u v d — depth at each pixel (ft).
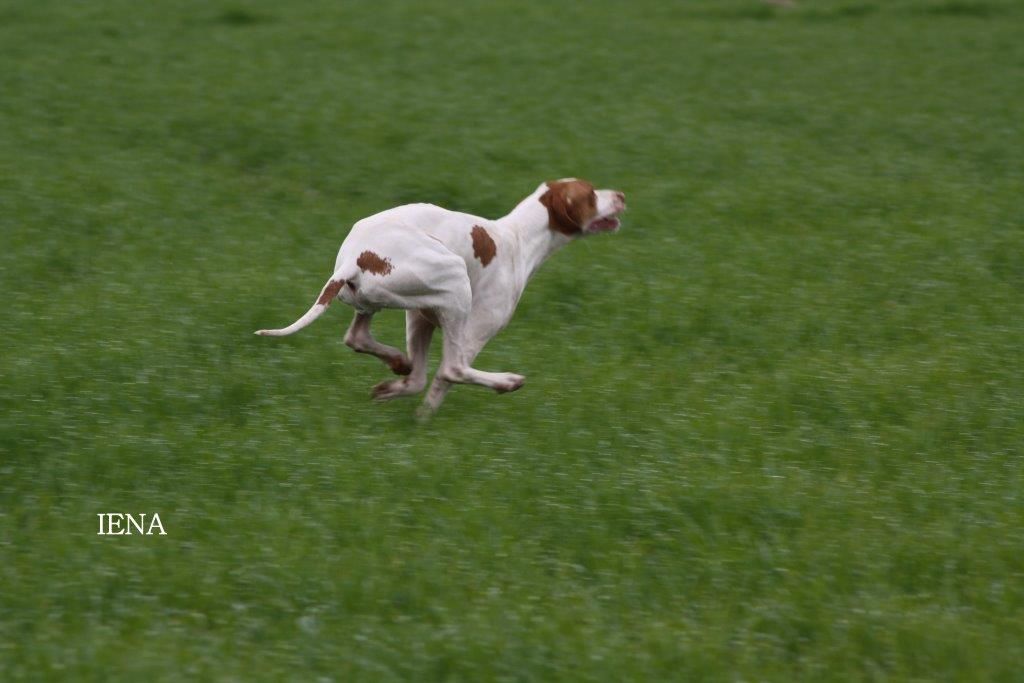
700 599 28.07
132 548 28.45
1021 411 38.81
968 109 81.92
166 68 87.20
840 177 68.44
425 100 81.92
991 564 29.45
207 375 39.65
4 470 32.14
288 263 53.62
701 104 82.94
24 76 82.53
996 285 51.96
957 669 25.67
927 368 42.45
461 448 34.55
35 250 53.11
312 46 95.25
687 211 63.00
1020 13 110.01
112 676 24.06
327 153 71.00
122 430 34.73
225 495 31.65
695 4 114.42
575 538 30.14
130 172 65.62
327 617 26.50
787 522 31.32
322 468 32.68
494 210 63.67
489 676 24.85
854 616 27.25
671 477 33.35
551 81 87.35
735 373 42.63
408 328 37.04
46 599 26.53
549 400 38.96
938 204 63.82
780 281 52.44
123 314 45.27
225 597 27.14
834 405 39.04
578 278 52.16
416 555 28.84
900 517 31.63
